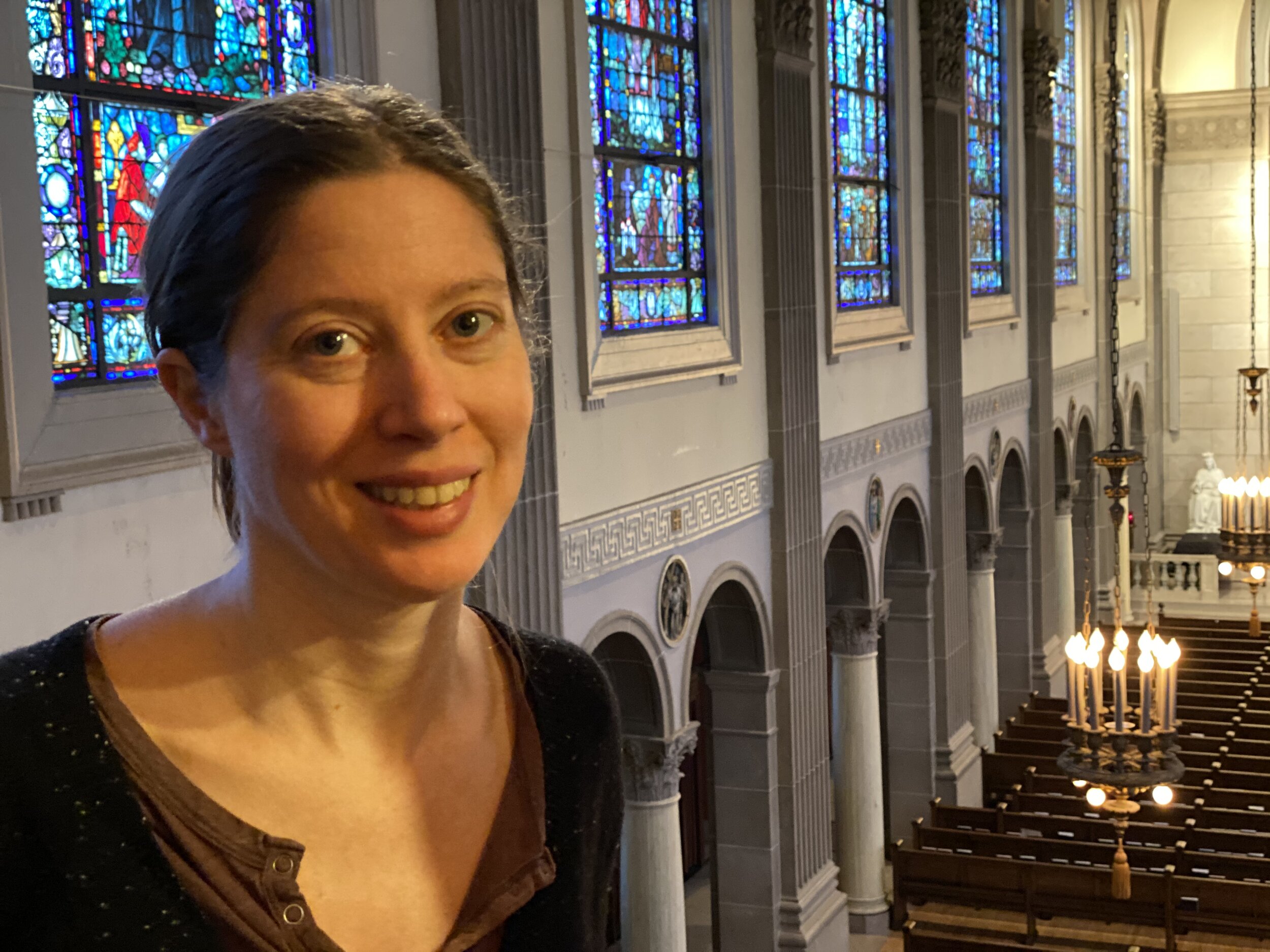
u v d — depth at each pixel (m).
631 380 9.91
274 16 6.70
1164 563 26.11
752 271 11.97
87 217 5.67
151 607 0.96
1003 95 19.20
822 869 13.22
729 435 11.66
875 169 15.08
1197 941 12.68
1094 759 9.62
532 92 8.41
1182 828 13.26
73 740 0.86
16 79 5.21
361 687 0.95
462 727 1.04
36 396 5.20
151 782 0.87
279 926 0.88
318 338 0.84
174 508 5.93
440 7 7.78
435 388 0.85
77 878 0.85
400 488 0.86
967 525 18.38
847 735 14.61
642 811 10.90
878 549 14.92
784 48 12.10
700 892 16.23
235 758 0.92
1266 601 25.16
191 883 0.87
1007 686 20.33
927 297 16.22
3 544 5.11
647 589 10.45
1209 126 27.42
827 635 14.88
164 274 0.89
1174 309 27.98
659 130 10.74
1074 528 24.39
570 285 9.27
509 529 8.35
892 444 15.17
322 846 0.93
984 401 18.14
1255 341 27.55
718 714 12.48
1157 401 27.95
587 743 1.15
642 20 10.45
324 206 0.84
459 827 1.02
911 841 16.44
